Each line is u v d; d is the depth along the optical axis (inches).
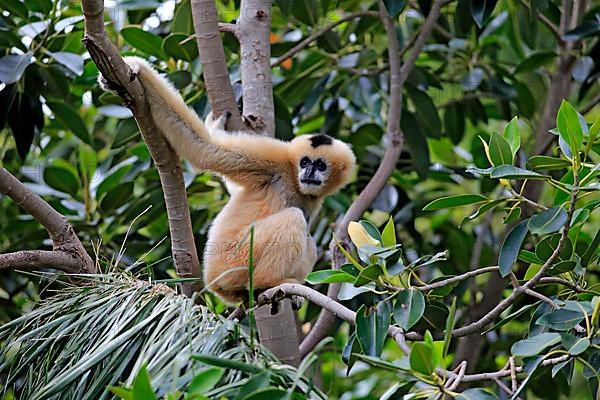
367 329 270.8
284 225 386.6
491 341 531.2
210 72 388.2
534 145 556.7
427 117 515.8
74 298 285.1
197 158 365.4
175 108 343.3
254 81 401.1
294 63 552.7
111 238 477.1
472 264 537.0
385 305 278.8
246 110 404.2
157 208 472.7
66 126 498.3
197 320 255.1
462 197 293.1
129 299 273.3
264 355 243.8
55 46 467.8
